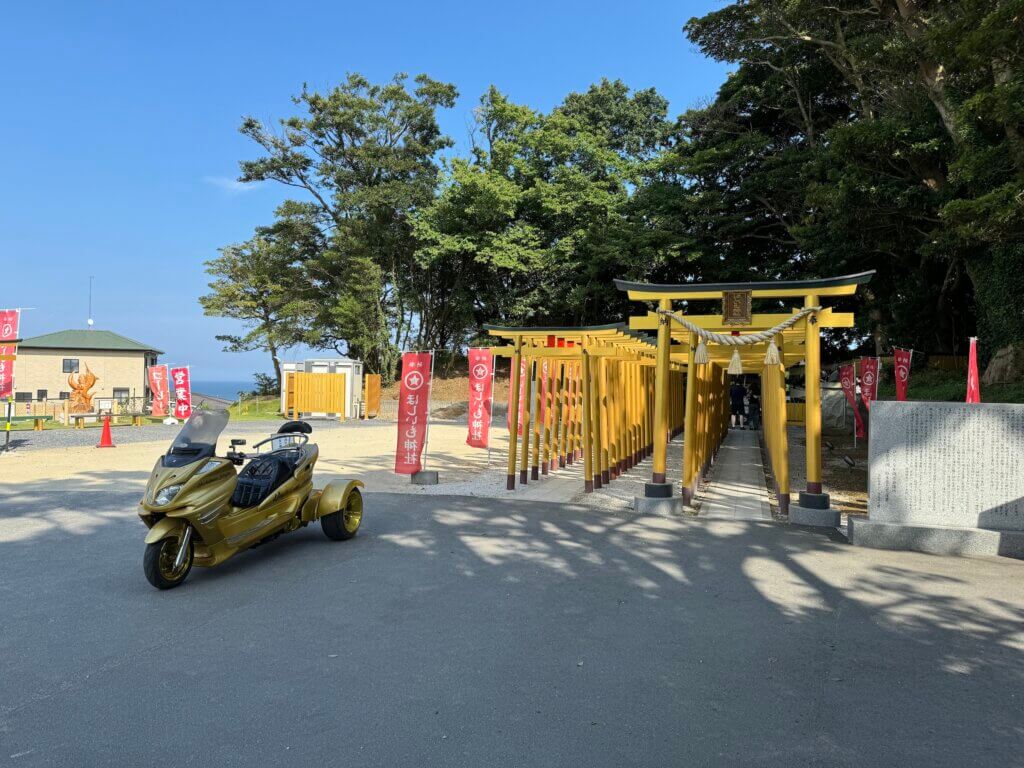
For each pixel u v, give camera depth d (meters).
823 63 27.19
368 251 41.41
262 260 41.00
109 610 5.23
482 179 35.44
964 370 24.95
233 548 6.25
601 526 8.43
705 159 29.45
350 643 4.57
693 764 3.11
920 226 20.08
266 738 3.32
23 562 6.57
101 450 17.00
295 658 4.32
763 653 4.44
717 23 25.91
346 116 40.41
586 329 11.47
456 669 4.16
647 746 3.26
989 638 4.73
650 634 4.77
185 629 4.83
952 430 7.46
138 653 4.39
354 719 3.52
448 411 34.09
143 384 53.53
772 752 3.22
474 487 11.65
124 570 6.31
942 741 3.34
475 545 7.39
